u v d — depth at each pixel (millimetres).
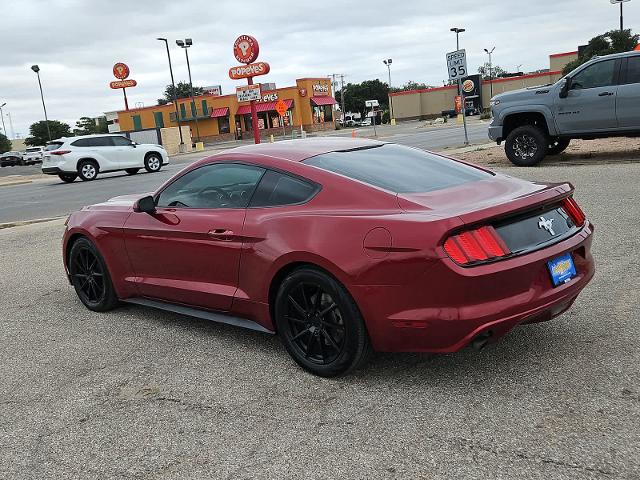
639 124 10945
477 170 4133
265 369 3840
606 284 4824
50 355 4375
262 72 39625
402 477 2584
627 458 2572
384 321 3250
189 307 4516
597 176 10008
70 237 5367
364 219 3334
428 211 3238
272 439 2986
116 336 4680
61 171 22781
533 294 3178
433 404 3184
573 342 3793
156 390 3652
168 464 2840
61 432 3227
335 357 3539
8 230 10750
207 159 4363
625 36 46219
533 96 12023
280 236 3654
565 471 2520
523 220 3301
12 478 2820
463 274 3006
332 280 3414
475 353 3770
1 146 115438
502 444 2758
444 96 82812
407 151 4324
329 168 3768
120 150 23906
